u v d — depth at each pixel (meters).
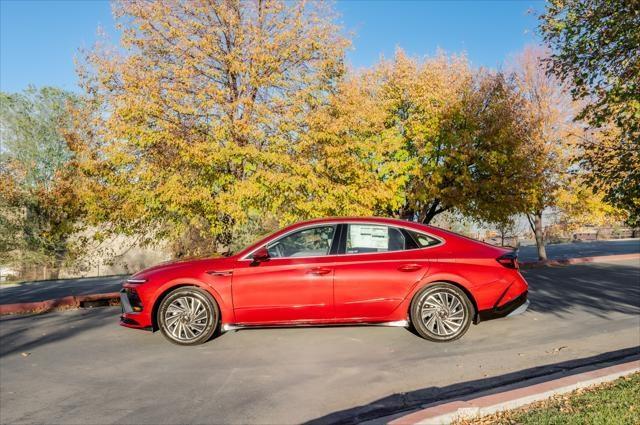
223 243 12.89
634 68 7.04
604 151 7.68
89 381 4.85
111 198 11.95
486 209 17.31
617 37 6.99
